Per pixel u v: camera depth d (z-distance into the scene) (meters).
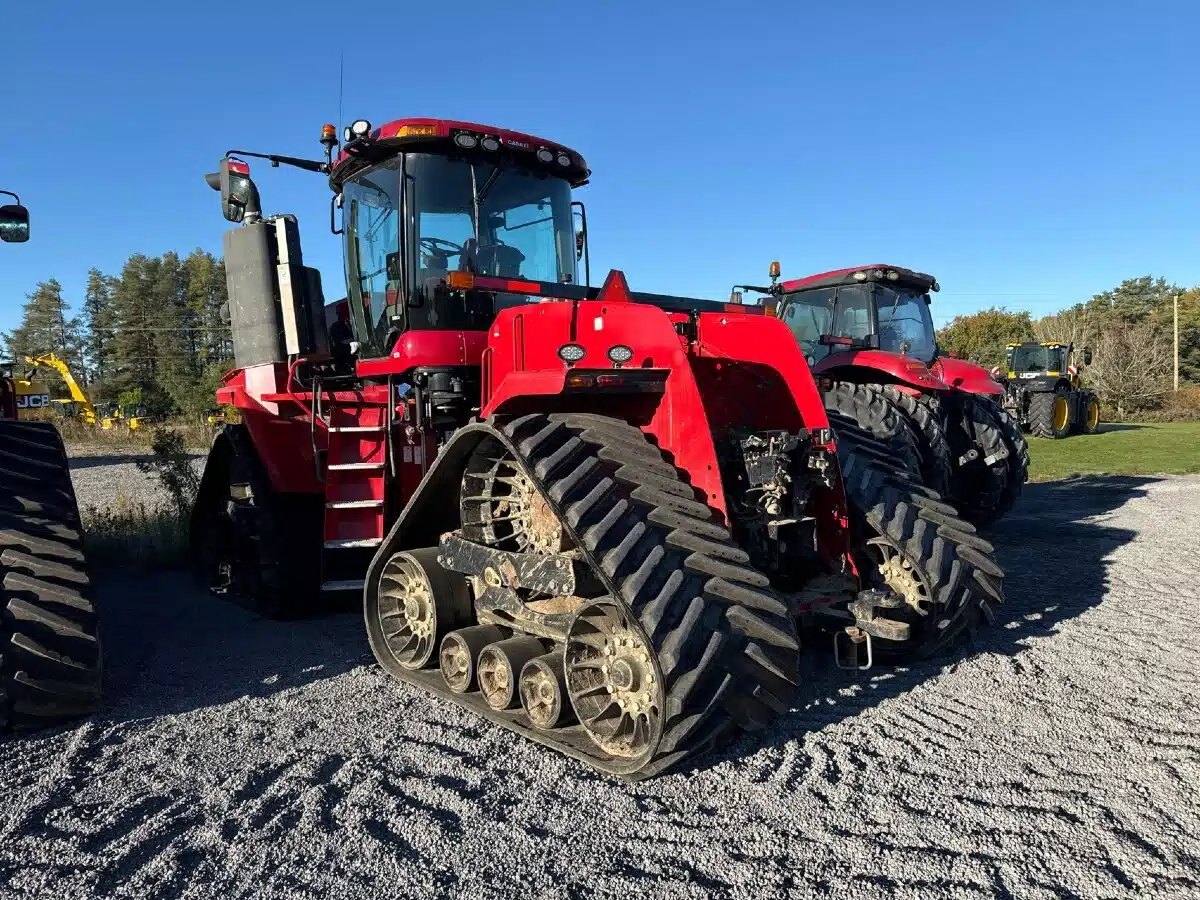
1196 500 10.29
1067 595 5.80
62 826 2.85
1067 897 2.42
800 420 4.07
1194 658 4.47
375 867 2.60
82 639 3.63
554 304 3.79
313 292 5.02
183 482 8.31
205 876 2.56
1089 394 23.09
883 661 4.46
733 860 2.63
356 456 4.91
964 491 8.43
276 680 4.33
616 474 3.33
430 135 4.77
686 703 2.94
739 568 3.20
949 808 2.94
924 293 10.25
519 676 3.67
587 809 2.96
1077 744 3.45
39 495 3.91
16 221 5.29
